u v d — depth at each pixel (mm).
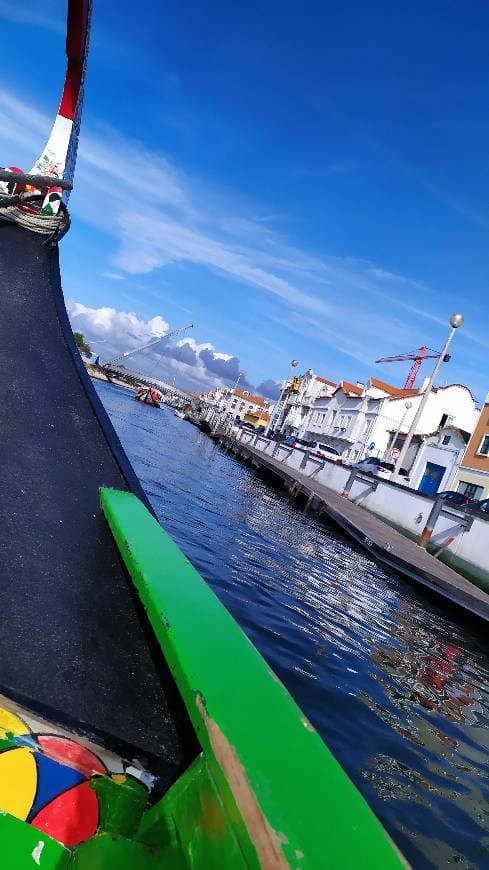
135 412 54406
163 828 1215
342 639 7230
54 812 1263
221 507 15539
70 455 3484
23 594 2117
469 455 31359
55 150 7230
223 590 7656
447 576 13039
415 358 95188
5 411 3586
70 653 1879
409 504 20266
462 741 5328
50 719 1549
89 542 2686
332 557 13219
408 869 967
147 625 2193
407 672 6836
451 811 4035
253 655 1631
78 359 4805
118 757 1488
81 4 6055
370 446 47500
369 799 3863
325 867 912
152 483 15688
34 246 6117
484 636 10125
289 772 1140
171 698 1815
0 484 2842
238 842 1010
